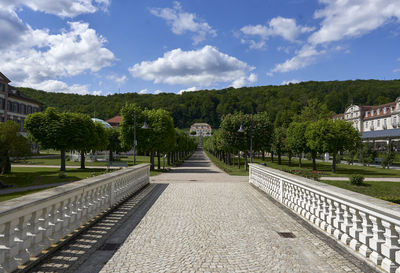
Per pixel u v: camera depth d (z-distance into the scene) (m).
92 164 36.72
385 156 34.12
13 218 3.31
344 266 3.88
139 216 7.06
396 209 3.47
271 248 4.66
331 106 106.94
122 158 55.19
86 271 3.64
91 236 5.26
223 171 28.33
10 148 21.38
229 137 29.70
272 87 197.62
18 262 3.47
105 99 156.75
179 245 4.80
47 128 26.89
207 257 4.23
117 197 8.70
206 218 6.87
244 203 8.99
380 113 62.00
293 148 34.03
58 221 4.62
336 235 5.02
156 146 28.31
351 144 28.27
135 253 4.37
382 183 18.20
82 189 5.54
